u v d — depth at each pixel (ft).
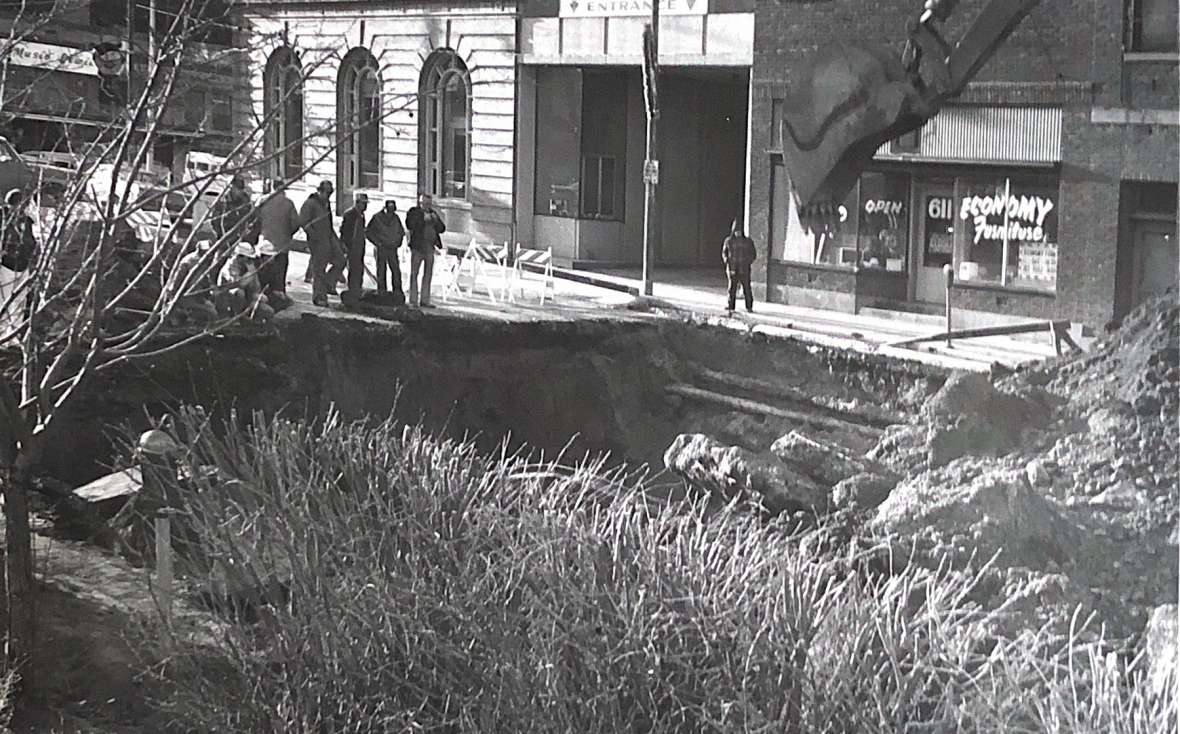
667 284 80.53
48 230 38.83
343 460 32.19
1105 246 41.63
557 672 21.59
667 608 22.02
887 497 27.55
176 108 41.42
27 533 30.12
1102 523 25.14
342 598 25.88
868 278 57.41
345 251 62.39
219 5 44.47
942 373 38.22
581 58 92.43
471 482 29.07
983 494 25.62
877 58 25.14
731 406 45.70
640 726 21.17
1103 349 30.48
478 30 98.17
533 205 99.45
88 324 32.35
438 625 24.89
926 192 56.24
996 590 23.59
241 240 36.24
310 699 25.23
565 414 51.96
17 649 29.32
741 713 20.02
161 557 30.94
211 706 26.14
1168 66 40.73
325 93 97.40
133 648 29.19
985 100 50.52
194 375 48.29
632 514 26.78
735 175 97.14
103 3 44.32
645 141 97.35
